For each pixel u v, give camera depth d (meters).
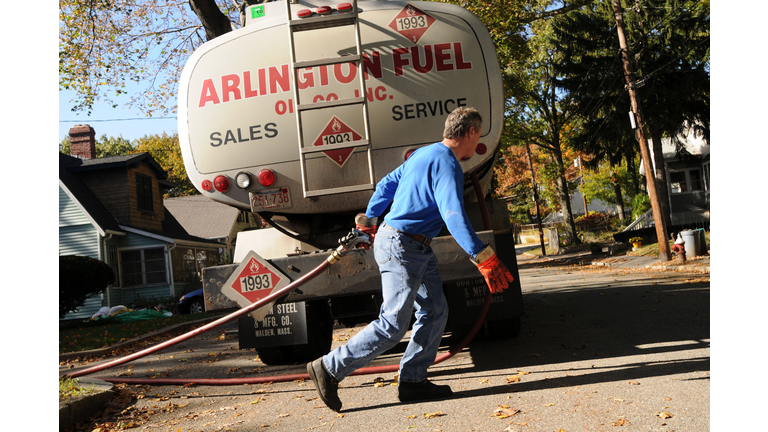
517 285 5.21
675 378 3.70
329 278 4.26
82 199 22.52
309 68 4.58
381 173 4.55
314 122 4.53
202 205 33.06
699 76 25.77
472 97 4.62
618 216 51.38
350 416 3.59
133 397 4.84
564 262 26.97
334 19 4.53
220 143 4.66
